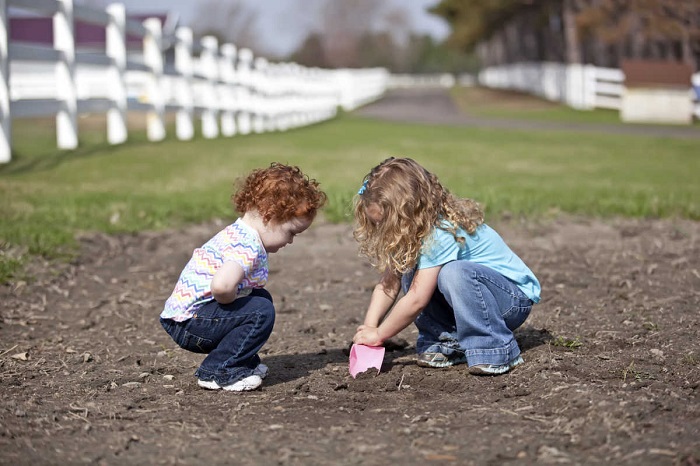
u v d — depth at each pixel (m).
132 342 4.31
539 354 3.81
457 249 3.57
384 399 3.33
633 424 2.86
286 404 3.27
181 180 9.56
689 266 5.76
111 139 12.66
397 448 2.77
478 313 3.57
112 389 3.49
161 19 31.64
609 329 4.25
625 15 30.77
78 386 3.53
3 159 9.77
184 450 2.78
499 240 3.75
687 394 3.22
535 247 6.45
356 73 36.38
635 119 24.34
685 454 2.62
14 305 4.92
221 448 2.79
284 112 21.16
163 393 3.44
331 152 13.31
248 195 3.42
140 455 2.73
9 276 5.36
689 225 7.34
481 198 8.14
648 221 7.50
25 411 3.12
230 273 3.32
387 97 43.88
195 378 3.67
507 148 14.90
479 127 20.88
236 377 3.44
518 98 38.84
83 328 4.56
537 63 50.06
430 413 3.11
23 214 7.11
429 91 53.00
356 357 3.68
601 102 30.53
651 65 24.58
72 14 11.01
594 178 10.59
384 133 18.34
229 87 17.41
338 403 3.28
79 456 2.71
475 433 2.88
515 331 4.25
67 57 11.02
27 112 10.12
